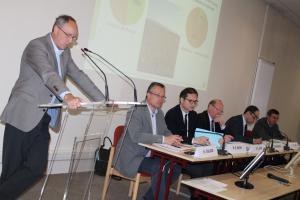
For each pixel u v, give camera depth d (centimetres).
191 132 388
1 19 300
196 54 521
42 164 230
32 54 216
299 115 938
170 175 277
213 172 355
